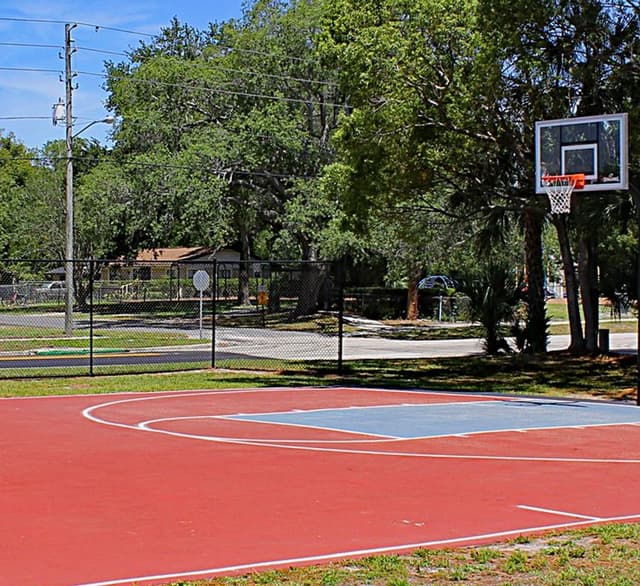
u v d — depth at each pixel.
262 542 8.66
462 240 51.34
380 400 22.88
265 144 51.38
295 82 53.44
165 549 8.38
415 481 11.94
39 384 25.97
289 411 20.31
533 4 23.59
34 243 69.50
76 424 17.83
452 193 34.78
